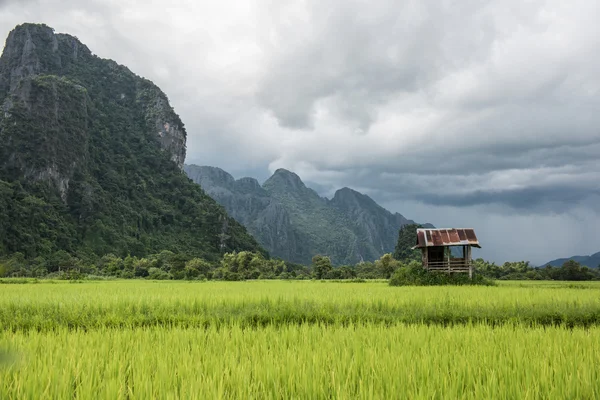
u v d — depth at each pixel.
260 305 13.58
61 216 113.69
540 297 15.74
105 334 8.43
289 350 6.66
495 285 32.53
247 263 79.75
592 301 14.35
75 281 46.44
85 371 5.73
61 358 6.18
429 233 36.47
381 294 17.45
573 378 5.11
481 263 66.62
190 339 7.98
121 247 117.69
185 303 13.70
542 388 5.12
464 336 8.15
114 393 4.77
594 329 9.25
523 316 12.12
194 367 5.84
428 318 12.07
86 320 11.59
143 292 19.83
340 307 13.31
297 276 76.00
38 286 30.22
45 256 97.06
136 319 11.64
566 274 57.62
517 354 6.36
